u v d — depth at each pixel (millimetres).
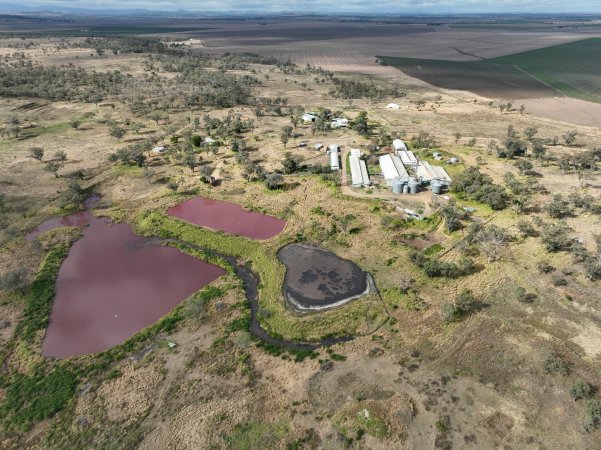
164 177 106062
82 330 60250
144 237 83312
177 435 44000
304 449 42031
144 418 46031
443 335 54844
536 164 104438
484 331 54969
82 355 55438
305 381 49656
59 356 55812
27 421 46438
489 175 98938
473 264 67938
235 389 49031
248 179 101750
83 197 98938
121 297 66750
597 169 99625
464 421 43781
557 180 94875
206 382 50156
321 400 47219
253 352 54500
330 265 71125
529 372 48844
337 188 94625
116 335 59281
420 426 43531
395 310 60250
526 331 54500
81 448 43406
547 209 79000
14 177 106250
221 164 111625
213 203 94250
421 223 79438
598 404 43156
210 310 62062
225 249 77625
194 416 45906
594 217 78188
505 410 44656
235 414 45875
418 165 102812
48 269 72500
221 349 54969
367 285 66000
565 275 63469
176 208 92312
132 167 111625
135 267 74250
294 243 77750
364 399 46969
